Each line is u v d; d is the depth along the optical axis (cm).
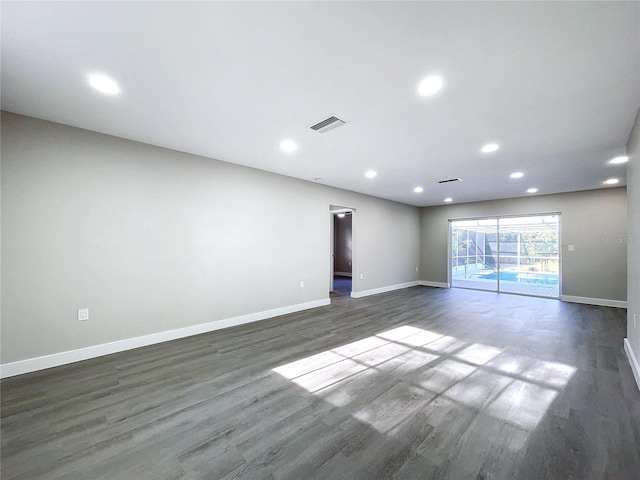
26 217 267
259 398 226
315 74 197
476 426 191
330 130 293
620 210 560
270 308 474
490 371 273
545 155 365
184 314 373
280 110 251
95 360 296
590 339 366
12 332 261
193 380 255
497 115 256
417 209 852
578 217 602
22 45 168
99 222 307
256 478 148
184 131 300
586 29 151
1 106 247
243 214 436
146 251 341
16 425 191
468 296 666
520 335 381
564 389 239
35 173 271
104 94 226
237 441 176
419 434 183
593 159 380
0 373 254
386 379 257
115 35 160
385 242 732
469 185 554
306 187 533
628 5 136
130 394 231
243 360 299
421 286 826
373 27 153
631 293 300
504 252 810
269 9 142
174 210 364
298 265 519
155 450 168
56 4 139
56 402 219
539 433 184
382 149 349
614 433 183
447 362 294
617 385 246
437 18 146
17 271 263
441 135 304
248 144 338
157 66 190
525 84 206
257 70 194
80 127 292
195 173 383
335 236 1080
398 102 235
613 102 230
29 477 149
